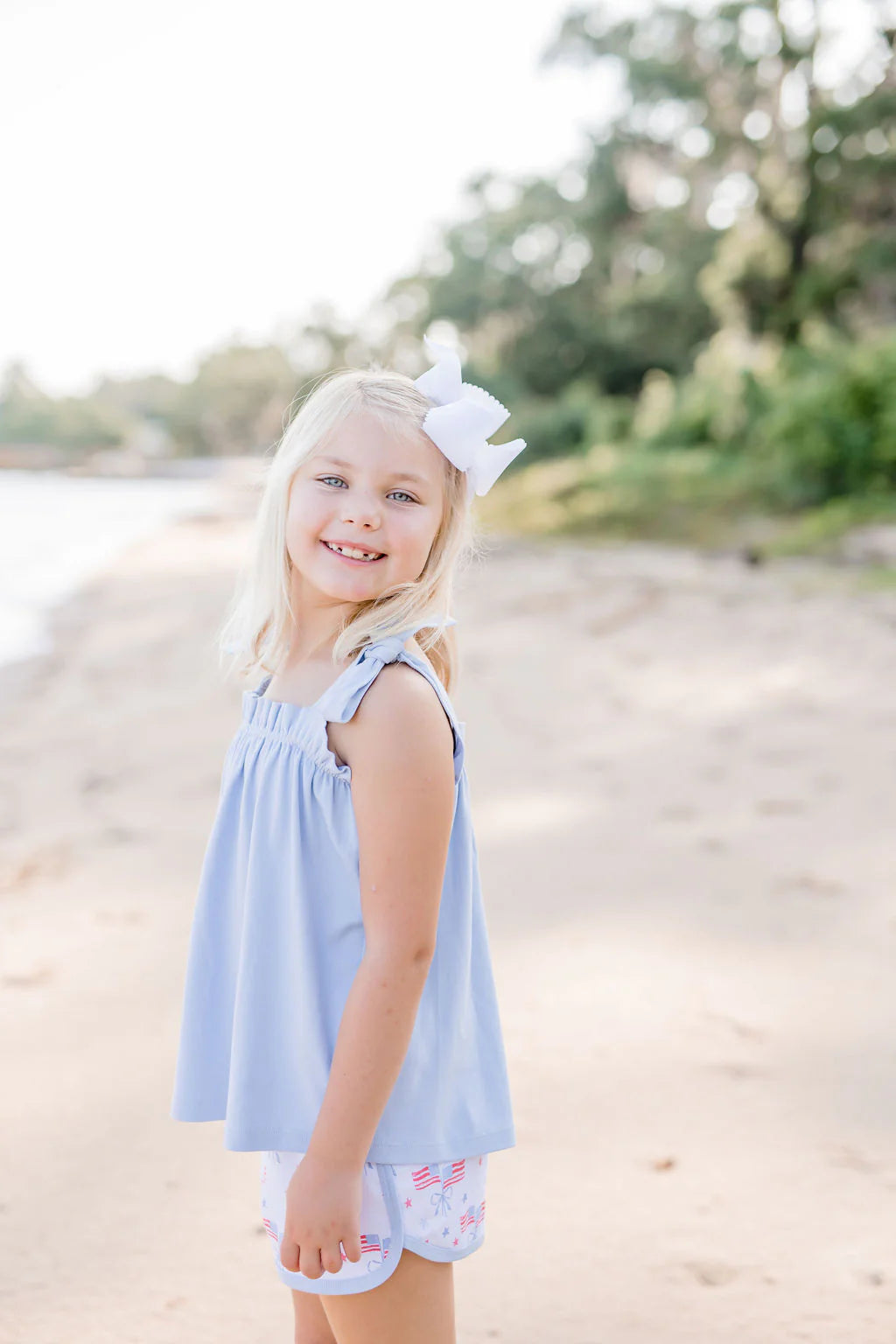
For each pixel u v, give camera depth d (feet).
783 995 9.81
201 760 18.30
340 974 4.35
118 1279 6.54
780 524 44.16
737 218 81.20
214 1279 6.53
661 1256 6.63
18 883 12.96
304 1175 4.09
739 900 11.92
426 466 4.60
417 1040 4.44
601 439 71.97
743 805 14.99
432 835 4.20
